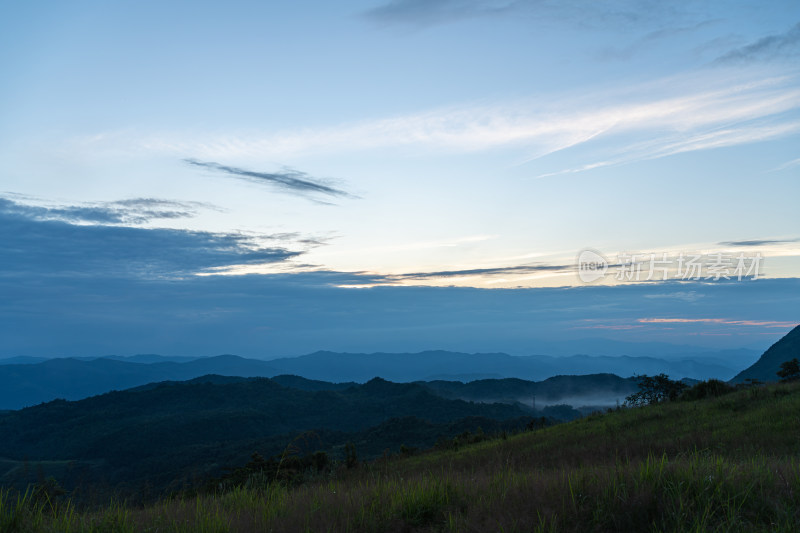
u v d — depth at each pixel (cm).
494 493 727
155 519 708
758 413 2033
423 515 678
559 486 707
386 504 712
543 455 1745
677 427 2130
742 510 583
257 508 766
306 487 988
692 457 885
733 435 1675
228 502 845
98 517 705
